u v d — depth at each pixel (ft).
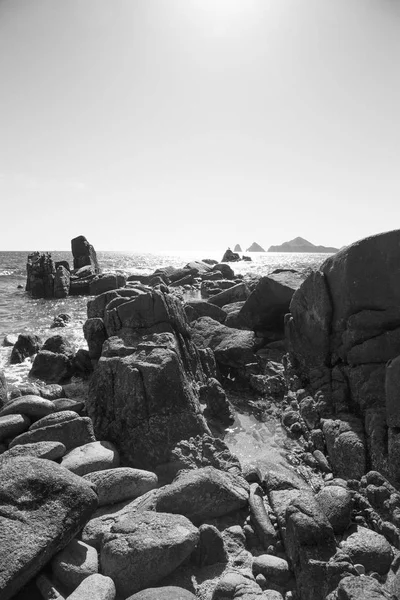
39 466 16.53
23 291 117.70
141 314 30.76
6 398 29.94
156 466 22.63
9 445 23.41
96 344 38.09
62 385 36.99
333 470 22.16
